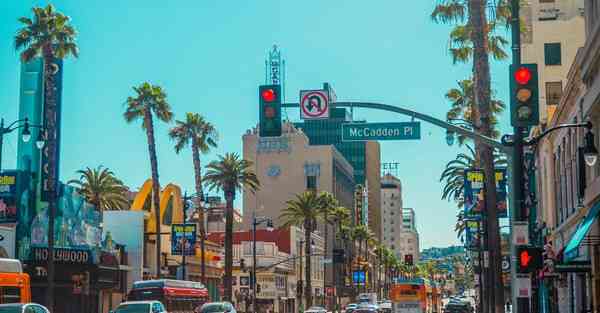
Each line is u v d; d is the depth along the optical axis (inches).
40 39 2765.7
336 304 7790.4
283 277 5851.4
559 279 2512.3
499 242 1899.6
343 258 6451.8
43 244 2874.0
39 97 2910.9
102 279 3203.7
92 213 3257.9
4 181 2790.4
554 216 2600.9
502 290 1883.6
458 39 2133.4
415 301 3469.5
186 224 3681.1
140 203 4375.0
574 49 3681.1
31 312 1347.2
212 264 4758.9
